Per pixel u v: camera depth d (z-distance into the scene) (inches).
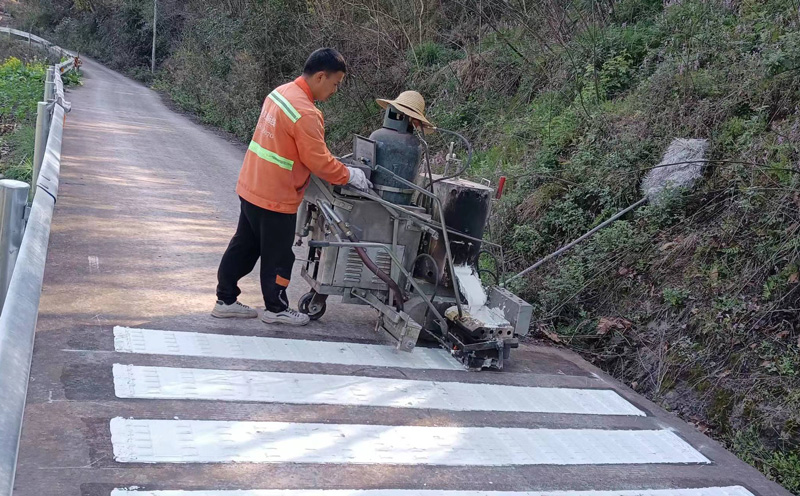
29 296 117.7
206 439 143.4
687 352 234.4
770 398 206.7
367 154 207.0
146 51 1958.7
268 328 208.7
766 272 241.3
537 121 430.3
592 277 282.2
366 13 739.4
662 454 178.9
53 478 122.9
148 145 582.9
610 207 311.6
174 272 244.8
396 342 214.5
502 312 216.5
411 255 212.2
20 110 693.3
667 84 344.8
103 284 221.5
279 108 187.6
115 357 171.8
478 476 150.1
